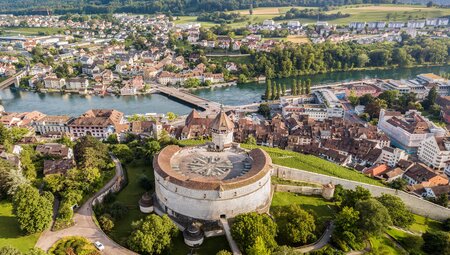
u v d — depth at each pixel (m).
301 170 180.62
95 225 135.00
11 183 148.50
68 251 117.75
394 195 172.25
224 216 137.25
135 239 121.50
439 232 140.25
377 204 135.75
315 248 129.75
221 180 138.62
